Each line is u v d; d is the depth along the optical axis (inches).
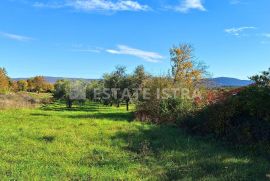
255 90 746.2
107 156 615.8
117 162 569.3
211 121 796.6
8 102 1865.2
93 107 2336.4
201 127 836.0
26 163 553.0
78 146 700.0
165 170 521.3
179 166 540.1
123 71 2303.2
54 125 1003.9
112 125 1005.2
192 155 608.7
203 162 556.7
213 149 662.5
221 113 766.5
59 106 2461.9
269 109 708.7
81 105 2591.0
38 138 774.5
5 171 495.8
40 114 1380.4
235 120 759.7
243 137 690.8
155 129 918.4
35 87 5551.2
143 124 1056.8
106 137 795.4
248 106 730.2
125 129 925.8
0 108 1630.2
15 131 860.6
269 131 674.8
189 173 497.0
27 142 724.0
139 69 2144.4
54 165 547.5
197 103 1079.0
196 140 762.2
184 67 2522.1
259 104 717.9
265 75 761.6
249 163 546.9
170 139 766.5
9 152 631.8
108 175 489.4
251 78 774.5
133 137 792.9
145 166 548.1
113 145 714.8
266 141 656.4
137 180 470.0
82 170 514.0
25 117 1226.6
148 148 666.2
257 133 685.9
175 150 651.5
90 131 879.1
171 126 994.7
